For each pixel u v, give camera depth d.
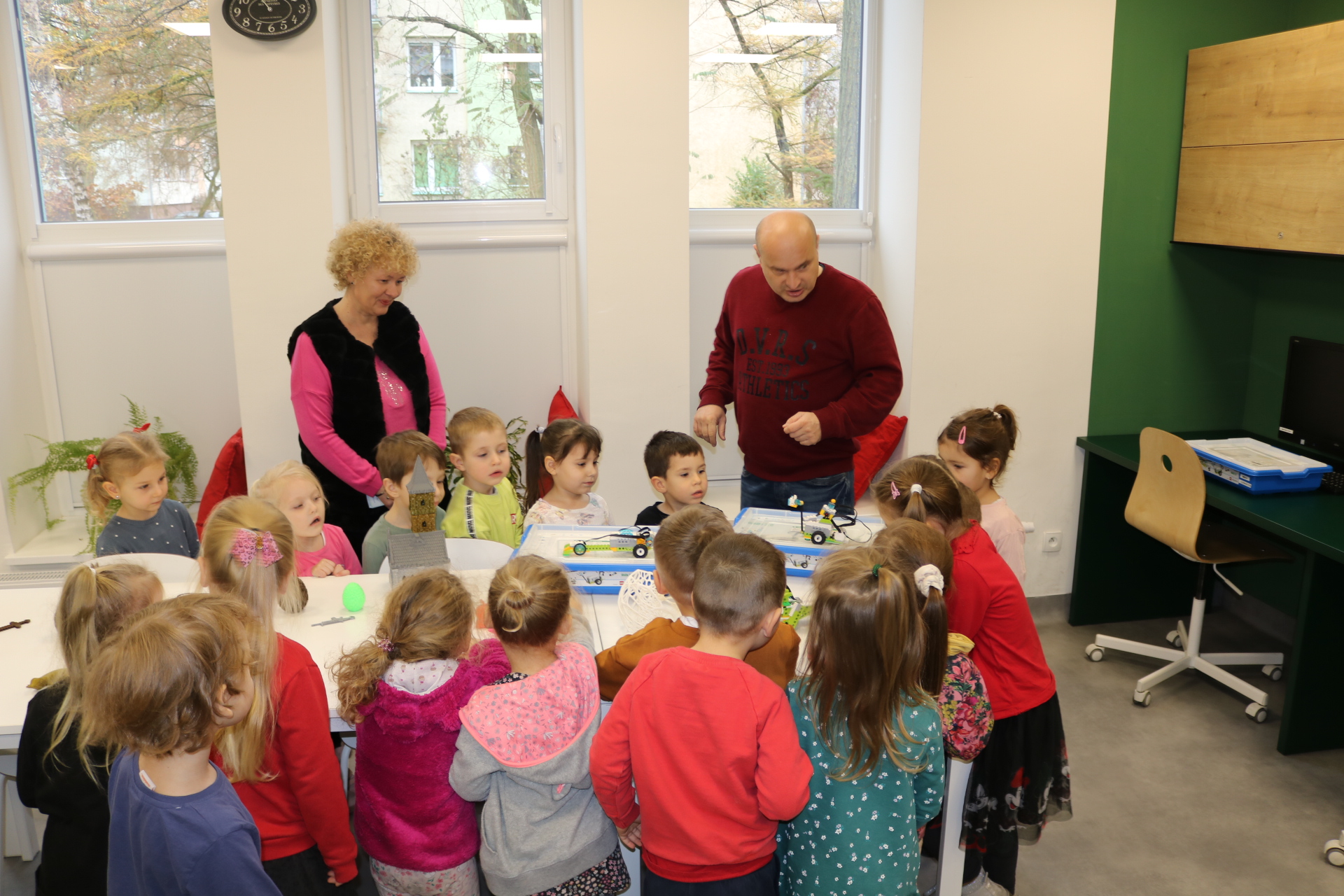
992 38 3.58
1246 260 3.98
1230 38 3.76
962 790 1.95
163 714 1.23
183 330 3.74
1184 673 3.68
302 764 1.62
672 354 3.59
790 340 2.91
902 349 3.88
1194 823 2.79
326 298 3.35
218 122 3.17
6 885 2.44
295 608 2.17
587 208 3.42
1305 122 3.24
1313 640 3.03
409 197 3.78
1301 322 3.81
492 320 3.86
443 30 3.65
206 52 3.61
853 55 3.95
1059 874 2.58
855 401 2.83
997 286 3.81
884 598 1.51
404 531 2.54
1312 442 3.67
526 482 3.45
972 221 3.73
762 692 1.54
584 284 3.57
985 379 3.88
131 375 3.74
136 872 1.31
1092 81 3.70
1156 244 3.90
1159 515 3.48
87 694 1.33
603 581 2.34
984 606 2.07
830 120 3.99
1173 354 4.03
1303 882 2.55
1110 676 3.67
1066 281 3.86
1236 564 4.15
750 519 2.58
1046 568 4.14
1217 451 3.57
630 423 3.62
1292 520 3.06
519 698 1.67
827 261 4.05
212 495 3.45
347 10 3.53
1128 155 3.79
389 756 1.68
